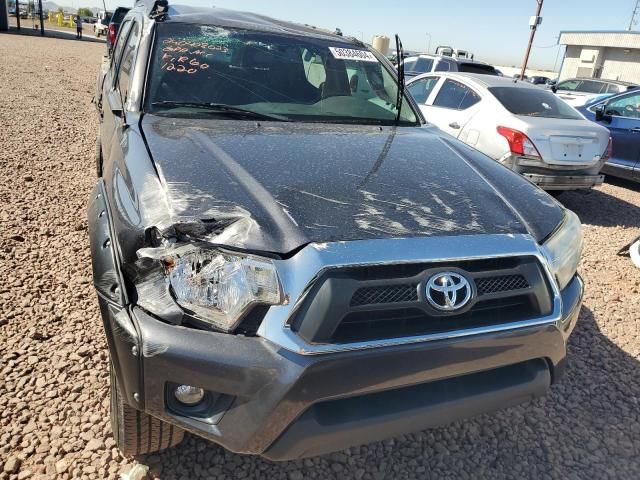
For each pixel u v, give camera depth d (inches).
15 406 95.9
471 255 73.0
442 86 283.7
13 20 1829.5
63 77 537.3
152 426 78.7
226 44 127.0
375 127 123.9
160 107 110.7
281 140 102.2
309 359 64.6
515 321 76.5
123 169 88.4
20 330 117.5
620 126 310.8
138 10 150.7
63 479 82.6
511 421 107.2
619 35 1227.9
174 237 68.5
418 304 69.3
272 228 70.8
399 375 69.5
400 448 97.7
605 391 118.4
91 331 119.4
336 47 141.5
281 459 68.8
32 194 200.4
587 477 94.5
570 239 88.7
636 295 167.2
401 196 83.6
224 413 67.6
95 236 82.0
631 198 309.4
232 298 66.6
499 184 97.5
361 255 67.8
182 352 64.8
